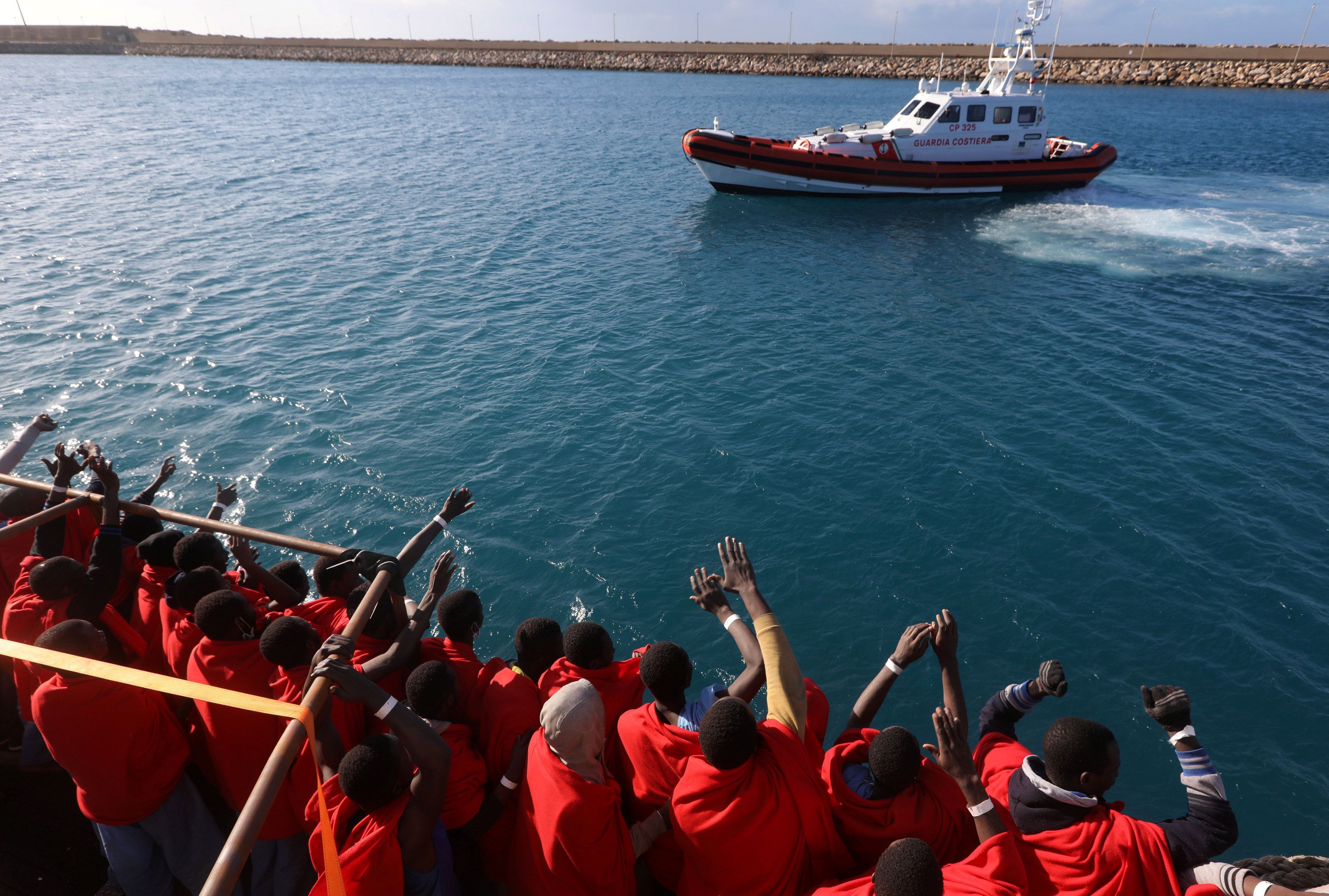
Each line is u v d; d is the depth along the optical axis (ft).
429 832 8.68
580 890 8.88
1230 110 224.33
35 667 11.89
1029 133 111.34
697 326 67.62
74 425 48.14
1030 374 57.57
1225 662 32.32
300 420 49.65
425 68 449.89
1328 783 27.78
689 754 9.61
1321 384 55.67
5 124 190.08
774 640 10.09
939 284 79.25
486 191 123.44
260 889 10.51
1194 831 8.50
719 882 8.66
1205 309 71.10
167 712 10.69
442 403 52.49
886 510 41.32
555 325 67.56
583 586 36.29
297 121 204.74
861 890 7.98
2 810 12.69
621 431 49.24
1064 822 8.55
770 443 47.98
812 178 111.04
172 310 67.97
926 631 10.62
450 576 12.21
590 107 239.50
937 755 10.25
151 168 136.26
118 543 13.29
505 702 10.68
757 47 401.29
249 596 13.61
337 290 74.95
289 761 7.26
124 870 10.50
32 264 78.89
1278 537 39.45
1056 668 10.03
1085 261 86.22
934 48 361.71
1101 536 39.37
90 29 567.59
